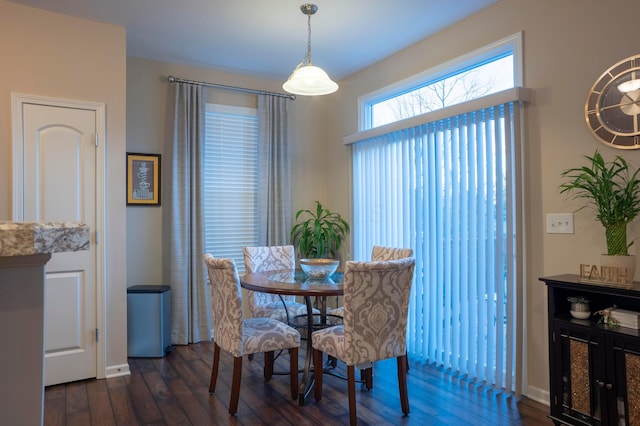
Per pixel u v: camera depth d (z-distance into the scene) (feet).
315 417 8.39
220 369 11.20
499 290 9.73
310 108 16.61
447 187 11.11
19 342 3.56
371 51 13.16
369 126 14.79
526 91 9.22
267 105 15.48
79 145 10.46
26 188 9.84
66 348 10.22
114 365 10.73
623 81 7.77
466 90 11.33
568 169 8.61
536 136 9.20
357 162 14.79
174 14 10.62
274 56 13.53
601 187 7.40
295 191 16.25
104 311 10.62
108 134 10.85
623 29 7.80
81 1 9.87
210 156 14.75
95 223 10.59
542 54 9.14
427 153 11.75
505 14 9.94
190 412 8.61
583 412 7.32
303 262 10.32
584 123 8.38
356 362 7.94
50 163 10.10
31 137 9.92
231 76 15.08
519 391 9.33
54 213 10.12
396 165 12.94
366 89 14.61
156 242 13.65
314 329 10.77
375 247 12.01
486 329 10.11
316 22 11.16
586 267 8.11
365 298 7.91
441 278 11.31
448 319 11.09
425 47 12.21
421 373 10.91
